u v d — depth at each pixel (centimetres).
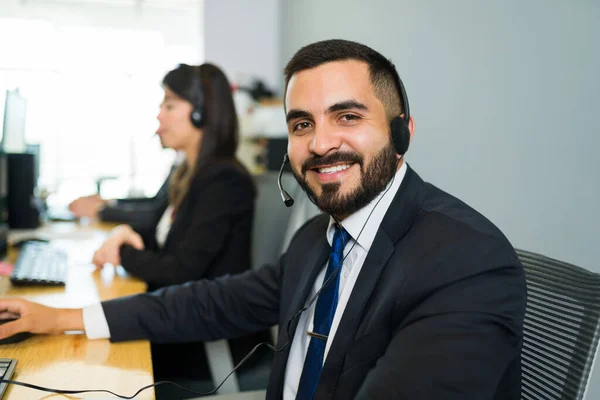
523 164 118
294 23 313
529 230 117
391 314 74
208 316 105
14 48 422
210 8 389
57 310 100
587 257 102
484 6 129
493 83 127
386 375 66
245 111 293
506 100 123
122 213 241
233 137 172
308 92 81
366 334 75
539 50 114
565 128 107
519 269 72
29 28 423
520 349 74
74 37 432
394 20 170
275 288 106
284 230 189
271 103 297
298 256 98
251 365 145
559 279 79
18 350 92
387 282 76
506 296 69
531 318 81
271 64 386
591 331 70
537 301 80
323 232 97
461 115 138
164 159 446
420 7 155
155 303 104
